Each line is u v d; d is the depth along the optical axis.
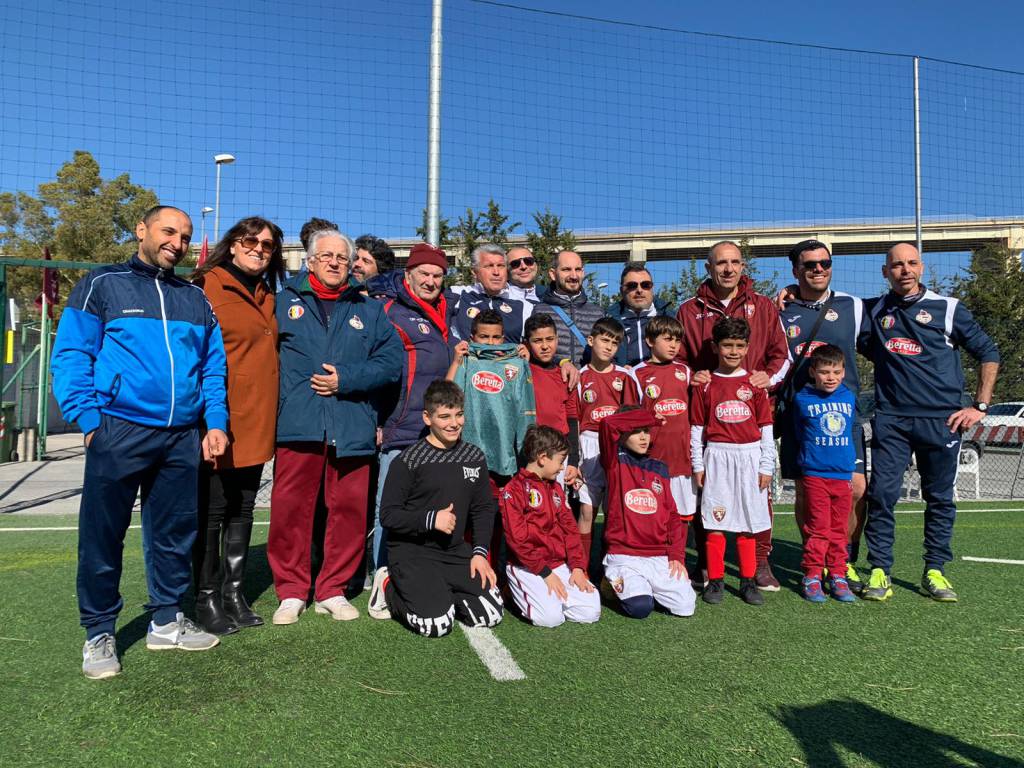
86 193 32.06
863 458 4.37
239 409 3.19
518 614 3.65
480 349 4.00
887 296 4.25
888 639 3.24
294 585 3.48
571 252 4.78
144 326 2.74
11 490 8.32
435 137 7.60
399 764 2.04
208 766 2.02
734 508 3.96
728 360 4.02
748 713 2.41
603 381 4.26
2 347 9.30
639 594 3.56
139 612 3.57
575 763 2.06
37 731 2.23
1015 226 33.81
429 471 3.52
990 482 10.95
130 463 2.69
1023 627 3.44
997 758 2.12
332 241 3.49
